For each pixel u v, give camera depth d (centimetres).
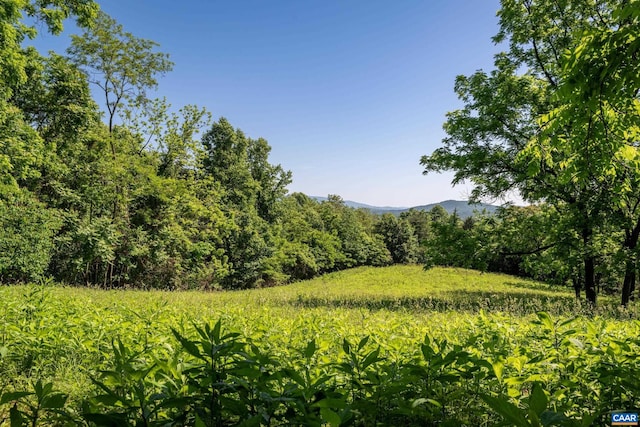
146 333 357
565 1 1251
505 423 107
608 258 1369
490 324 441
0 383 285
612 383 198
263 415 133
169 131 2652
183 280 2623
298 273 4659
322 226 5638
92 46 2289
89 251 1945
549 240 1404
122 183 2267
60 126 2139
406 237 6794
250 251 3331
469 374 198
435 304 1331
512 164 1366
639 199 1194
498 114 1389
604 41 330
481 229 1541
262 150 4544
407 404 169
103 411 184
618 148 516
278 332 429
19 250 1623
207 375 166
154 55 2431
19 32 1317
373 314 926
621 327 398
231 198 3753
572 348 250
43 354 338
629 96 363
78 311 548
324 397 157
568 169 529
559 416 100
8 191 1512
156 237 2377
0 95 1359
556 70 1240
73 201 2073
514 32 1395
